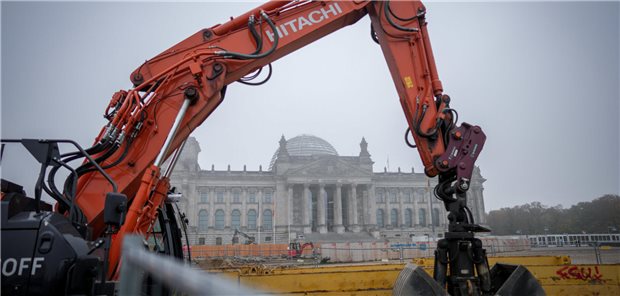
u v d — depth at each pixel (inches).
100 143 206.5
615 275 399.9
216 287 88.0
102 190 205.2
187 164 3422.7
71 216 179.2
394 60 245.8
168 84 225.6
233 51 237.5
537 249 1971.0
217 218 3420.3
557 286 397.1
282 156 3587.6
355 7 248.7
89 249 164.7
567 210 3459.6
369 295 362.6
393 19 250.7
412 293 197.6
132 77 233.9
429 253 1772.9
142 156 213.5
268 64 249.4
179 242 269.7
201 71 227.1
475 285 211.0
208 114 237.9
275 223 3388.3
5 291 147.1
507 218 4050.2
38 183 172.1
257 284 358.9
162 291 164.7
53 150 181.8
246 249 2062.0
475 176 3718.0
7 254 149.7
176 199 252.1
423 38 251.0
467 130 233.5
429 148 234.1
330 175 3457.2
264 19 240.2
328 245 1830.7
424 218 3710.6
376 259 1760.6
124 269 107.9
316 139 4507.9
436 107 242.2
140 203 189.5
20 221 154.5
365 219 3472.0
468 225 218.4
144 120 218.5
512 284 204.1
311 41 253.3
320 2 248.8
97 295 151.3
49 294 147.2
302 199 3511.3
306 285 364.2
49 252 150.9
